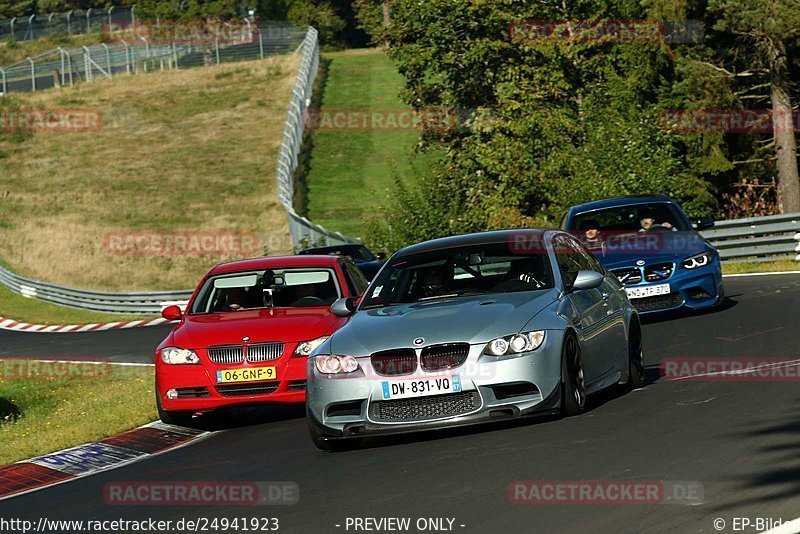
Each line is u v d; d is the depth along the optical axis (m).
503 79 126.38
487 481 24.98
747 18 107.44
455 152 133.00
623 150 100.00
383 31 139.75
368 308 34.47
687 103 116.38
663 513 20.91
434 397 30.33
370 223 117.75
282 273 45.62
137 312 128.12
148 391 53.06
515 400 30.19
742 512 20.41
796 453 24.44
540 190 119.06
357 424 30.69
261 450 34.19
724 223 86.81
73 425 45.94
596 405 33.56
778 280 69.38
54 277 159.75
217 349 40.50
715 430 27.75
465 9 130.88
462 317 31.27
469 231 117.50
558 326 31.17
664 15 115.88
